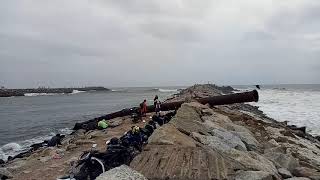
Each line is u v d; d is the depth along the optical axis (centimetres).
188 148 1200
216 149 1284
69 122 4022
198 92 5603
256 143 1678
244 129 1919
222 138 1569
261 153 1549
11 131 3344
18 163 1468
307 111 4856
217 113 2402
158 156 1121
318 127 3425
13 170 1319
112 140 1308
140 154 1148
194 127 1647
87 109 6138
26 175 1226
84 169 1055
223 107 3369
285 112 4756
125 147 1170
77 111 5722
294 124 3612
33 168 1326
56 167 1305
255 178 982
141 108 2714
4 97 14675
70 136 2377
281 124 3147
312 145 2175
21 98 13275
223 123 2025
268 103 6525
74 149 1673
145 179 920
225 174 990
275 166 1277
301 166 1338
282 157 1349
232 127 1923
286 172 1205
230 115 2602
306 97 8706
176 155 1130
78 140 1909
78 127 3062
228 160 1118
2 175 1198
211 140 1446
